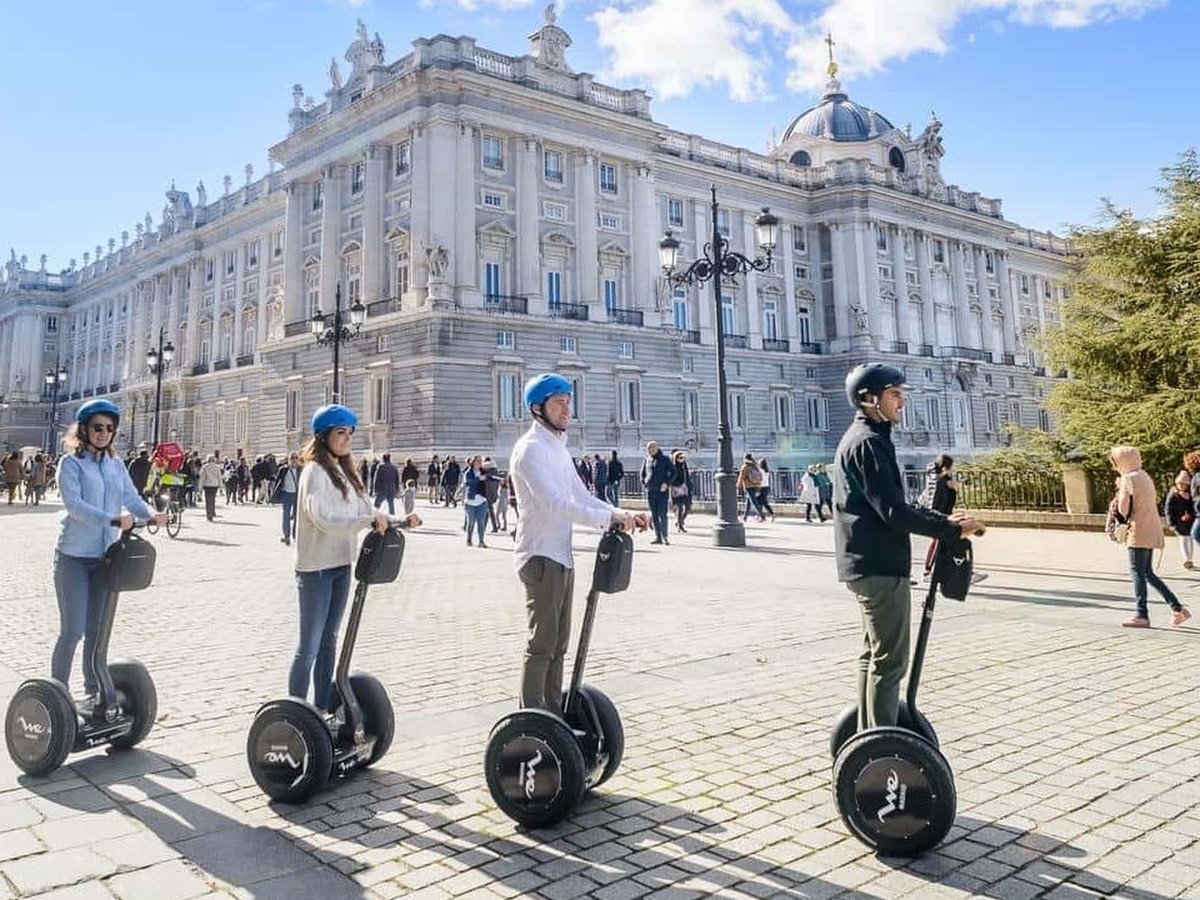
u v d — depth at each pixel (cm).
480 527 1712
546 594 415
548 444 422
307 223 4606
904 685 607
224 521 2408
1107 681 623
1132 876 327
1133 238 2298
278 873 336
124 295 7156
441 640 782
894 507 356
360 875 335
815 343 5497
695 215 4978
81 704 472
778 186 5322
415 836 371
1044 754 468
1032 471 2155
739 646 743
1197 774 434
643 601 991
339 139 4250
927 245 5844
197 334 6103
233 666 687
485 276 3872
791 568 1310
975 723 524
